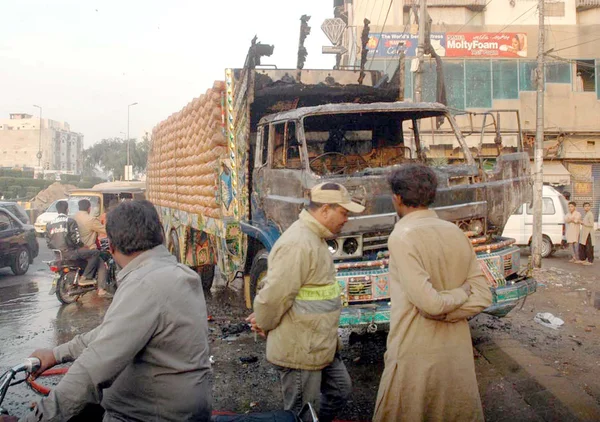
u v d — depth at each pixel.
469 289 2.73
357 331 4.80
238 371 5.35
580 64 25.91
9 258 12.29
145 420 2.36
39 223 21.31
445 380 2.68
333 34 27.73
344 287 4.76
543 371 5.04
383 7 27.30
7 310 8.56
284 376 3.29
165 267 2.42
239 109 6.49
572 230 13.48
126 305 2.26
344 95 7.05
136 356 2.35
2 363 5.84
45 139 95.94
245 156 6.42
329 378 3.48
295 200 5.13
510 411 4.28
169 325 2.31
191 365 2.39
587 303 8.13
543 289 9.26
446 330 2.71
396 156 6.61
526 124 25.52
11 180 45.81
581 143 26.06
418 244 2.67
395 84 7.23
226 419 2.59
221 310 7.99
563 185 25.73
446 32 25.47
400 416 2.72
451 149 6.19
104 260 9.12
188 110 8.43
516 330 6.57
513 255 5.46
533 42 25.75
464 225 5.36
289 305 3.16
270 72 7.00
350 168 6.19
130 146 61.53
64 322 7.65
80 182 51.88
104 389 2.44
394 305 2.81
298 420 2.59
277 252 3.16
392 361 2.78
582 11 27.28
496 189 5.53
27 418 2.17
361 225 4.83
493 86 25.55
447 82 25.52
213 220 7.44
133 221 2.41
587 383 4.82
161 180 11.70
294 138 5.93
